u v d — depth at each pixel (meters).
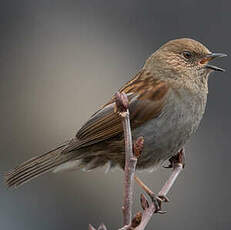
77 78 14.07
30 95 13.94
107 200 12.87
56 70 14.27
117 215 12.78
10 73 14.30
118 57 14.48
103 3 14.95
